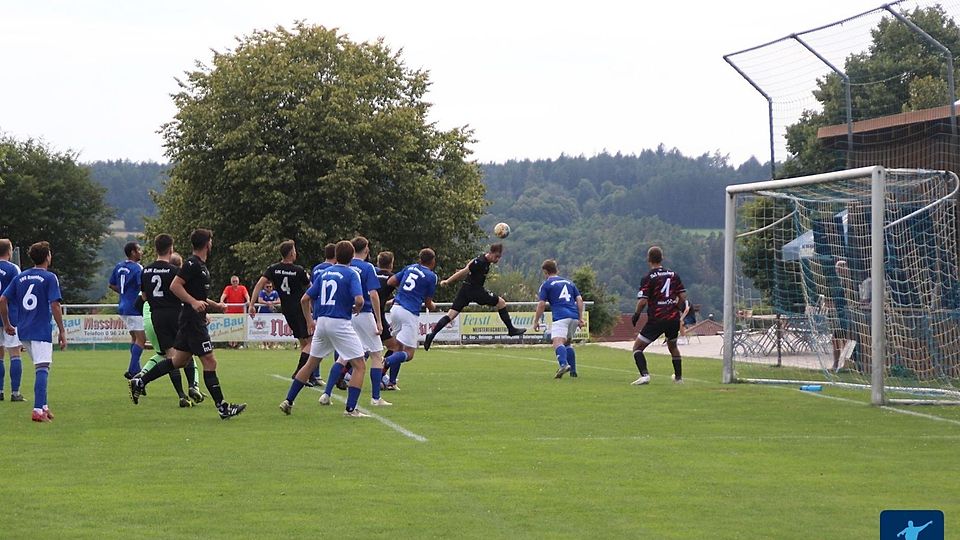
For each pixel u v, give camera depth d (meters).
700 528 9.06
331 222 56.19
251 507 9.80
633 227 119.81
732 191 22.25
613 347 38.22
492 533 8.86
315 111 56.50
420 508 9.77
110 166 146.00
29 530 8.93
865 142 23.73
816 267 24.31
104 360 30.48
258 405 17.78
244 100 57.44
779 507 9.88
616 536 8.78
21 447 13.23
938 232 22.08
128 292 21.36
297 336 20.52
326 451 12.92
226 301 38.53
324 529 8.97
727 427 15.21
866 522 9.31
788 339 25.91
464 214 60.84
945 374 21.92
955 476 11.48
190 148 57.69
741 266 26.06
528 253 126.31
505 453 12.83
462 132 63.06
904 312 22.23
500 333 39.47
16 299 15.91
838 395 19.67
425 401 18.45
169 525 9.10
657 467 11.92
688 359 30.59
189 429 14.85
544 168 140.38
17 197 87.69
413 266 20.80
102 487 10.70
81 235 92.25
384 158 58.38
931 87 22.09
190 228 57.59
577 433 14.55
